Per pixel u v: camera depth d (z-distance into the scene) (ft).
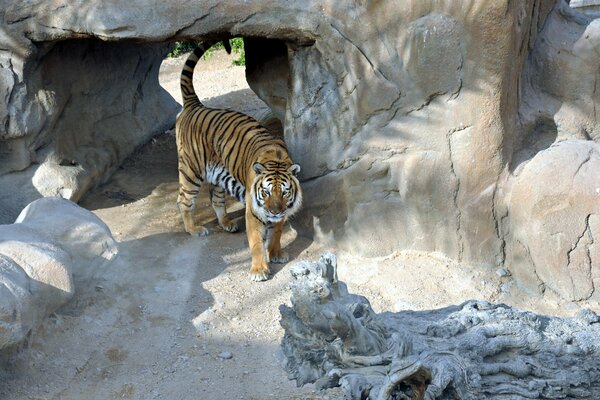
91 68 25.14
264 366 17.31
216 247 22.22
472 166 19.83
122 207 24.48
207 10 20.13
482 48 18.74
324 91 21.13
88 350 17.58
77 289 18.88
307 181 22.09
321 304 10.78
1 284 15.72
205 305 19.45
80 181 24.14
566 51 20.81
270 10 20.07
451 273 20.33
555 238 19.03
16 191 23.32
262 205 20.49
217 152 22.82
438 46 19.01
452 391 11.48
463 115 19.48
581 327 13.44
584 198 18.69
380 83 19.90
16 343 15.79
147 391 16.43
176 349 17.85
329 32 20.04
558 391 12.20
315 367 11.89
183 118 24.02
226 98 35.27
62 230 19.30
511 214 19.83
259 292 20.06
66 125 24.41
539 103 20.84
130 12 20.30
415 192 20.43
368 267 20.94
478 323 13.03
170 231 23.06
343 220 21.68
